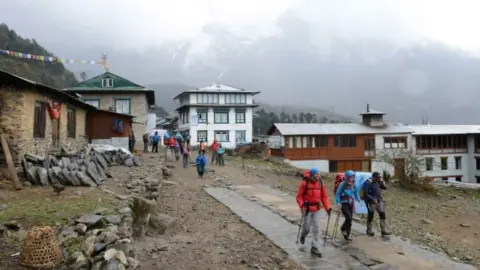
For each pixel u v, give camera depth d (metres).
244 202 14.69
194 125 60.03
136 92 43.00
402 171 27.03
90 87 43.12
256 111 137.88
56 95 17.52
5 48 84.94
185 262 7.66
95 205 9.55
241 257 8.20
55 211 8.80
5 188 11.34
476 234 14.84
